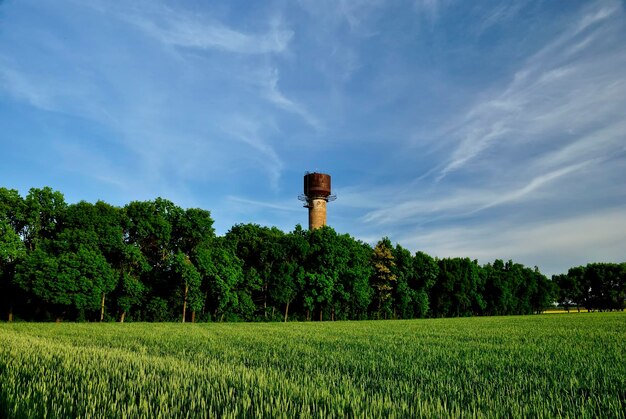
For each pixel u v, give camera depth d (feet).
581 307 508.12
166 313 203.62
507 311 384.88
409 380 36.63
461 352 59.31
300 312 252.83
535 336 93.71
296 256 250.16
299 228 271.28
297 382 32.37
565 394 30.94
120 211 198.39
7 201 178.81
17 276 162.30
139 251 186.50
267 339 83.05
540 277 443.32
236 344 71.26
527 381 35.17
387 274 283.79
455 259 344.28
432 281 306.96
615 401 27.07
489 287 369.91
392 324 171.73
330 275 246.06
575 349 62.80
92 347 60.95
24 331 101.19
